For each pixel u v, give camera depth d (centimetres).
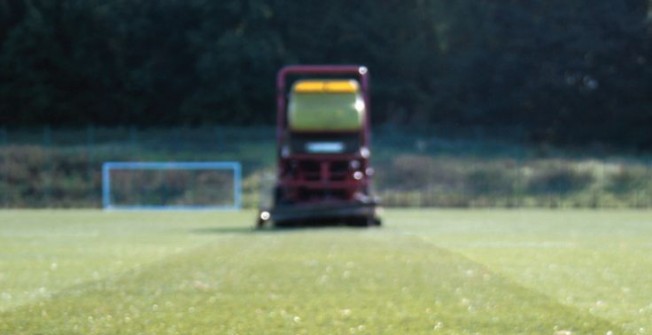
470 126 13975
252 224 6081
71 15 14062
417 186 9781
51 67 14112
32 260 3222
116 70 14388
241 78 13988
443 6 15325
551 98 13925
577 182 9812
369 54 15125
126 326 1702
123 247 3850
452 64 14688
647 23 13800
